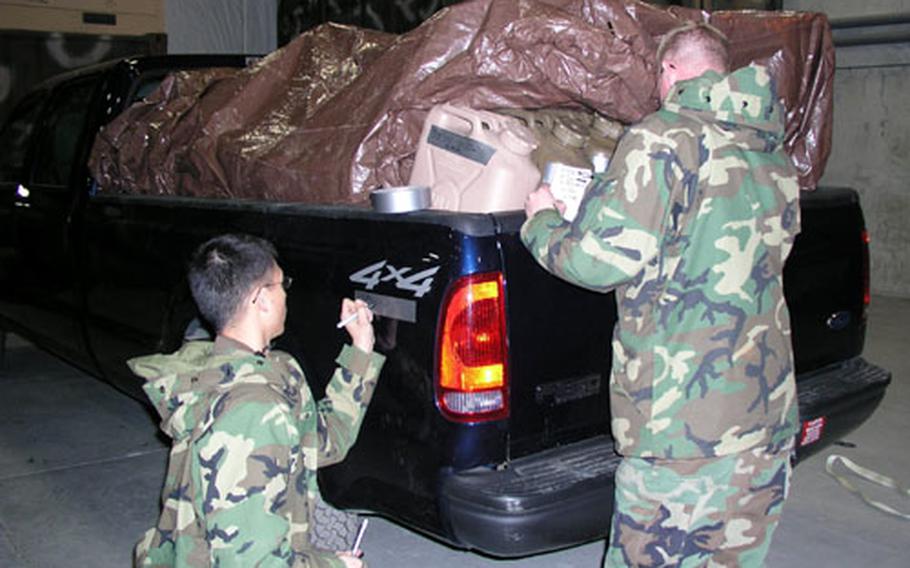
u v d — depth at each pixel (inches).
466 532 94.2
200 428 66.0
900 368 237.6
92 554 135.3
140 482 162.9
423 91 113.0
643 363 80.8
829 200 131.4
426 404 96.2
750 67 83.2
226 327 71.7
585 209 80.4
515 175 104.0
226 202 130.0
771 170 84.2
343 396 84.0
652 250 78.2
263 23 471.8
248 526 64.2
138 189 160.9
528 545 92.6
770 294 82.5
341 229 108.2
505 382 96.0
